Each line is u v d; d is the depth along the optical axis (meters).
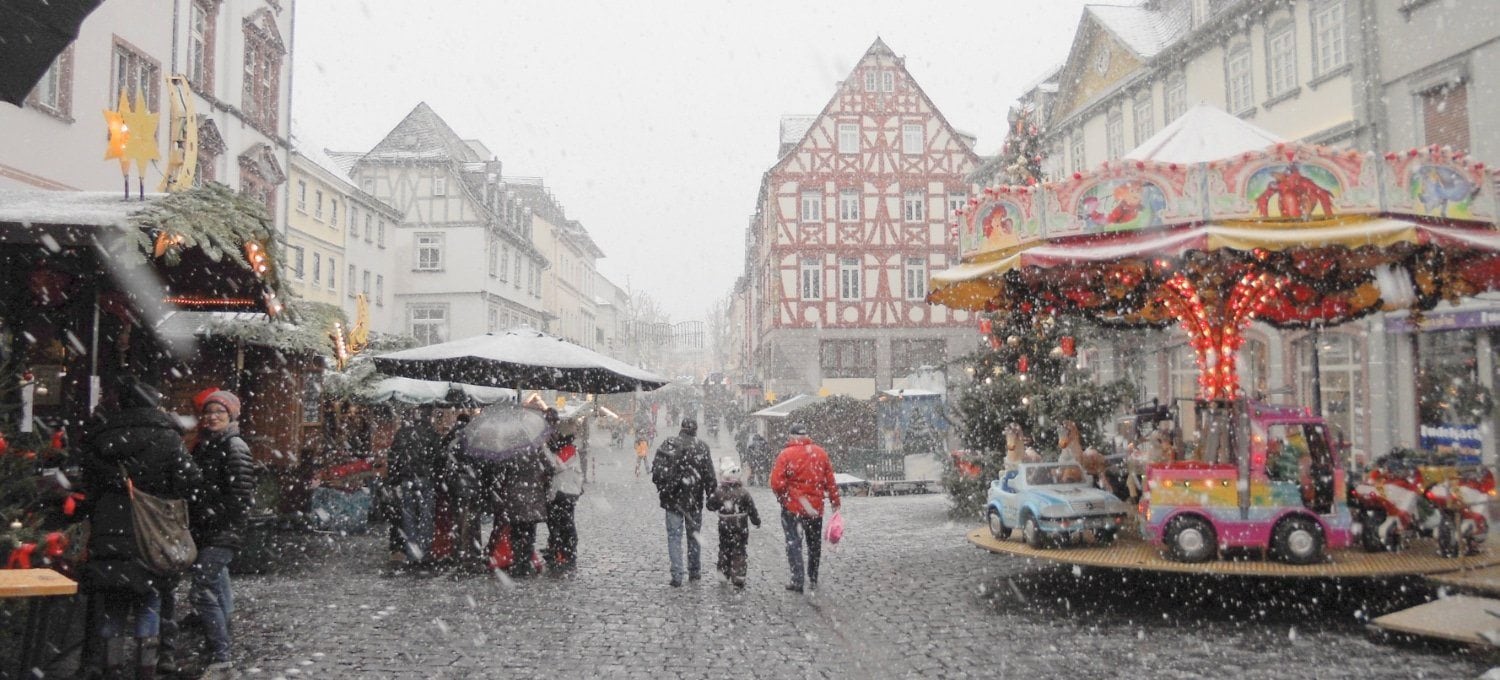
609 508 20.03
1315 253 9.77
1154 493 8.95
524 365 11.64
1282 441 9.21
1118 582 10.13
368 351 18.83
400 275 45.34
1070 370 17.25
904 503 22.08
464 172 48.56
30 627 5.76
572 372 12.75
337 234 35.91
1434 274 10.89
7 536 5.61
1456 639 6.84
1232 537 8.76
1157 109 25.52
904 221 44.75
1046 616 8.45
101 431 5.95
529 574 10.89
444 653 7.10
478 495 11.82
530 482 10.89
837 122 44.88
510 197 52.88
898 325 44.41
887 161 44.88
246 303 11.59
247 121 23.98
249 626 7.95
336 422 20.47
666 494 10.29
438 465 11.63
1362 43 18.19
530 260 56.69
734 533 10.05
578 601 9.27
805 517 9.90
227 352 15.02
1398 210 8.63
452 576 10.71
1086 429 16.22
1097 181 9.38
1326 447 9.09
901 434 28.66
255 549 10.68
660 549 13.30
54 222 7.08
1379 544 9.32
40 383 10.10
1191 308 10.41
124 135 7.88
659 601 9.29
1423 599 8.88
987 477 16.98
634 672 6.62
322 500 14.66
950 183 44.88
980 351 17.78
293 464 15.33
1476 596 7.95
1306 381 19.81
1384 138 17.88
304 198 32.94
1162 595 9.36
